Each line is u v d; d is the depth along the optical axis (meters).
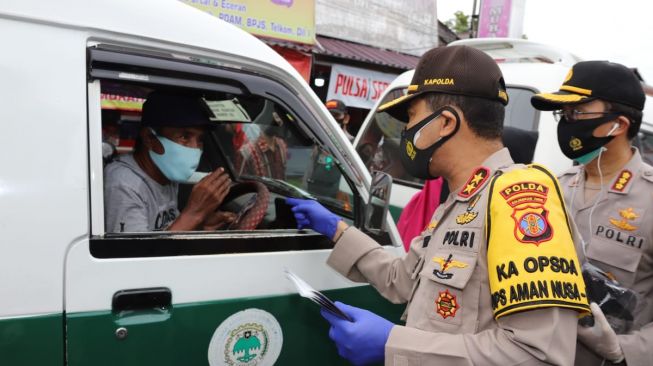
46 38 1.11
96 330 1.13
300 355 1.46
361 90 6.98
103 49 1.17
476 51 1.12
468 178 1.12
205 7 5.18
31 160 1.07
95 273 1.13
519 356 0.92
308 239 1.49
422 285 1.12
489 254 0.99
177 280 1.22
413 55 8.50
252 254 1.34
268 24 5.71
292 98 1.45
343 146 1.57
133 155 1.64
